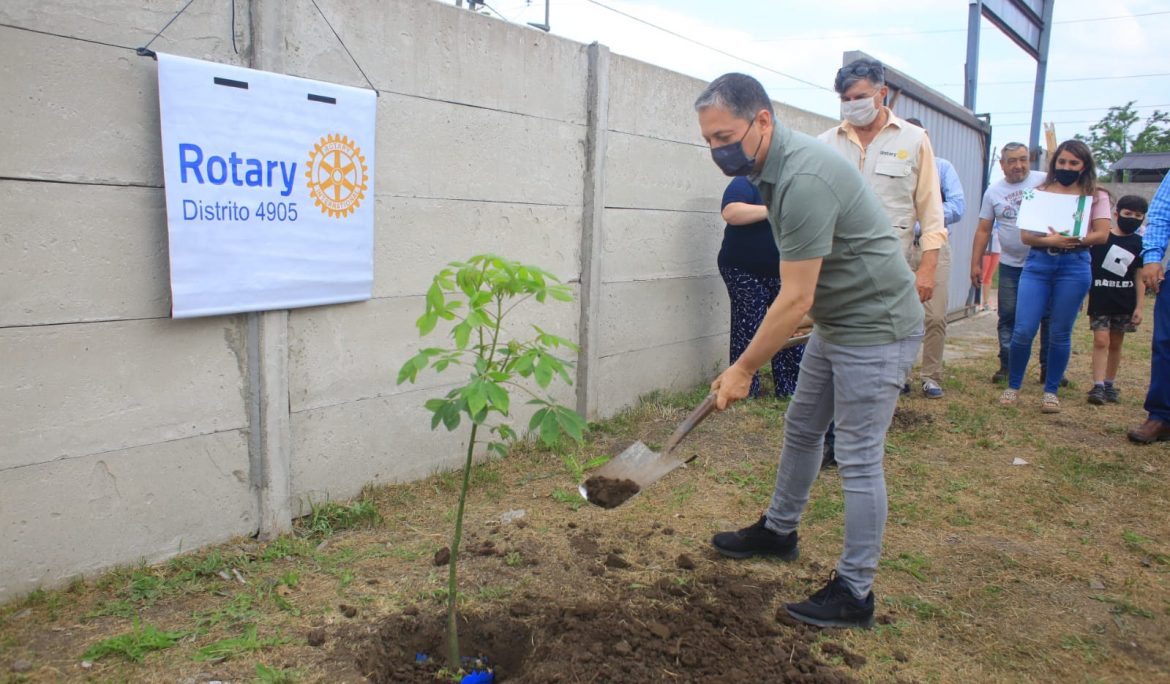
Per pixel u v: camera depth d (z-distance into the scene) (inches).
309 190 131.0
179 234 115.2
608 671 95.2
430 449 162.2
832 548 137.9
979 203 421.4
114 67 108.3
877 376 107.5
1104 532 147.9
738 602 116.1
